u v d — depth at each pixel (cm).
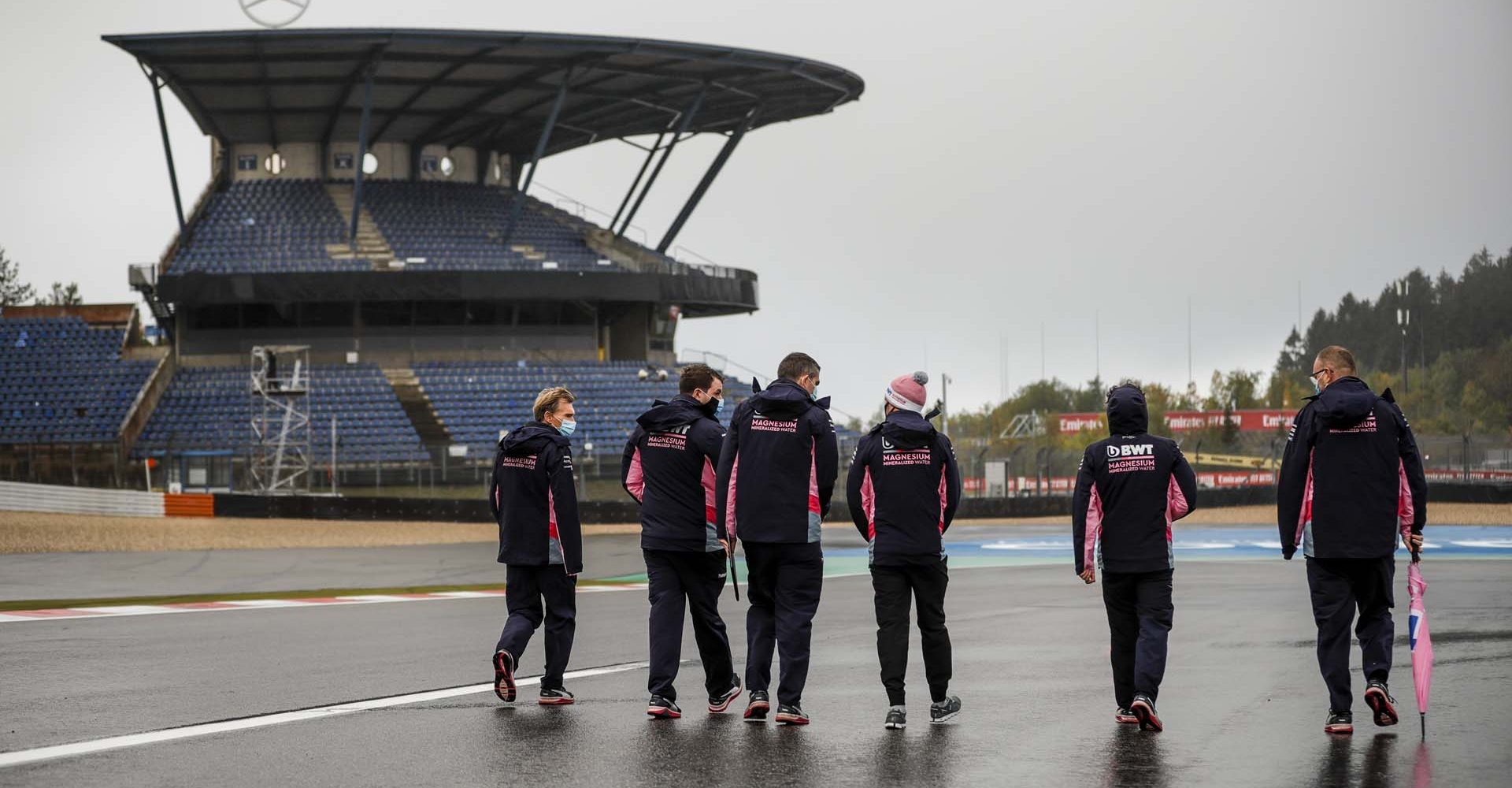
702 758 733
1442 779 673
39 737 798
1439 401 7462
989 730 813
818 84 5169
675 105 5491
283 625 1473
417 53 4628
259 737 798
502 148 6075
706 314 6356
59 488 3578
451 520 3859
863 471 844
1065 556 2798
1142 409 834
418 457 4697
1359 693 939
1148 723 800
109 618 1565
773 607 862
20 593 1900
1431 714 850
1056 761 723
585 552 2969
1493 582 1872
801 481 837
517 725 838
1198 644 1226
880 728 823
